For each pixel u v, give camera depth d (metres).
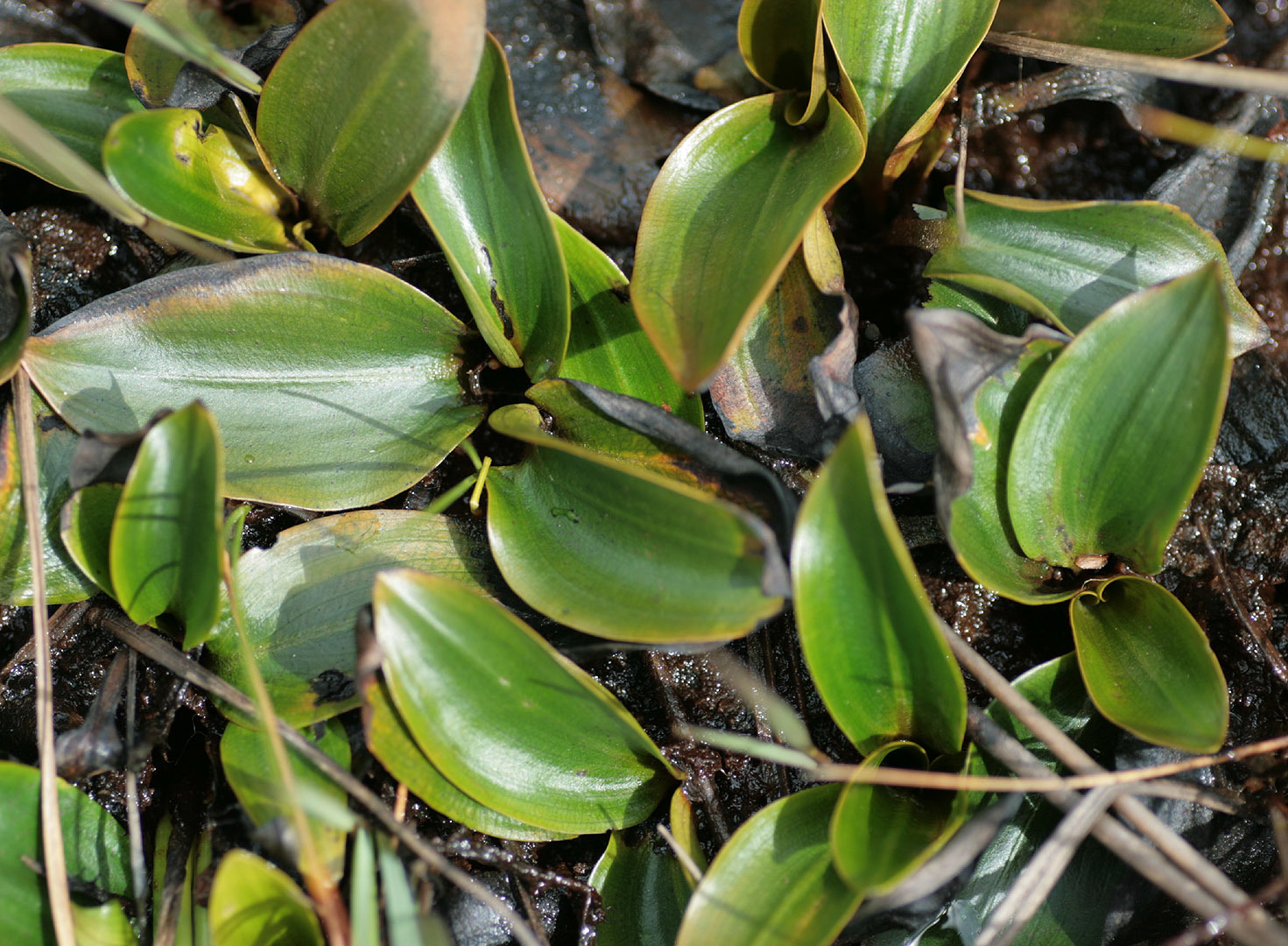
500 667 0.37
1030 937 0.38
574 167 0.42
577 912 0.38
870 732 0.38
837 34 0.39
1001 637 0.40
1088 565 0.39
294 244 0.40
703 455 0.38
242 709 0.38
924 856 0.36
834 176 0.38
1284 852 0.38
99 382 0.38
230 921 0.36
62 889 0.37
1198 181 0.41
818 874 0.37
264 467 0.39
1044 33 0.41
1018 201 0.39
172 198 0.38
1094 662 0.38
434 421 0.39
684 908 0.38
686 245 0.38
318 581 0.39
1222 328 0.37
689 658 0.40
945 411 0.37
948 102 0.42
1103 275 0.39
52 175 0.40
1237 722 0.39
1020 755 0.38
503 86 0.37
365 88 0.38
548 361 0.39
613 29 0.42
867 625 0.37
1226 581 0.39
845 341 0.38
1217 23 0.40
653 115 0.42
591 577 0.38
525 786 0.38
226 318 0.39
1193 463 0.37
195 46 0.38
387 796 0.39
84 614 0.39
